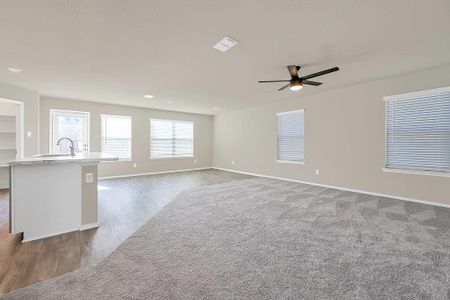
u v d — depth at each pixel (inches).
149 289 63.4
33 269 74.1
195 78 160.6
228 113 323.9
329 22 88.0
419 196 152.8
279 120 252.5
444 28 92.8
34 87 184.9
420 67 141.3
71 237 99.8
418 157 154.2
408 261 78.2
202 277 69.2
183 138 328.5
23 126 185.5
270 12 81.0
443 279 67.7
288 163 241.6
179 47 109.8
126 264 76.5
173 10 79.3
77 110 239.5
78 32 94.6
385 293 61.7
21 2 73.9
